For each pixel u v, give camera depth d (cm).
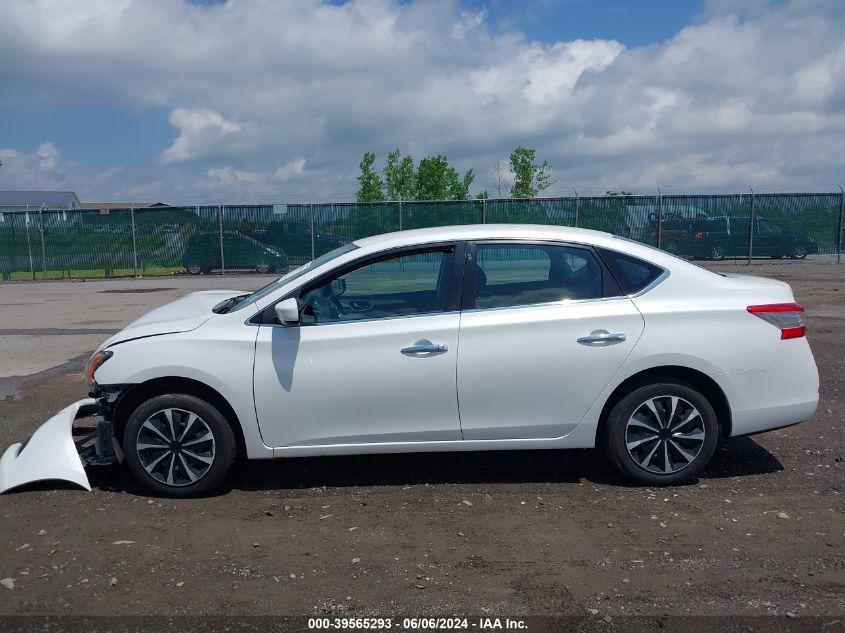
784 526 415
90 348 1059
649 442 468
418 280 473
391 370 454
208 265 2341
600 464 521
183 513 448
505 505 452
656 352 456
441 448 466
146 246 2362
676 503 450
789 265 2206
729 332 461
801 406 473
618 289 468
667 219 2203
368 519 435
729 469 507
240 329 462
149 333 468
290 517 440
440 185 3125
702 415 464
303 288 469
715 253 2223
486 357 454
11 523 435
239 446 479
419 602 340
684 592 346
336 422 460
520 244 473
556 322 457
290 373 454
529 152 2859
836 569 366
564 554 386
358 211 2241
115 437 470
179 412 462
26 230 2377
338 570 373
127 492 482
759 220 2220
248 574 370
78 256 2381
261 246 2309
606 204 2183
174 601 345
